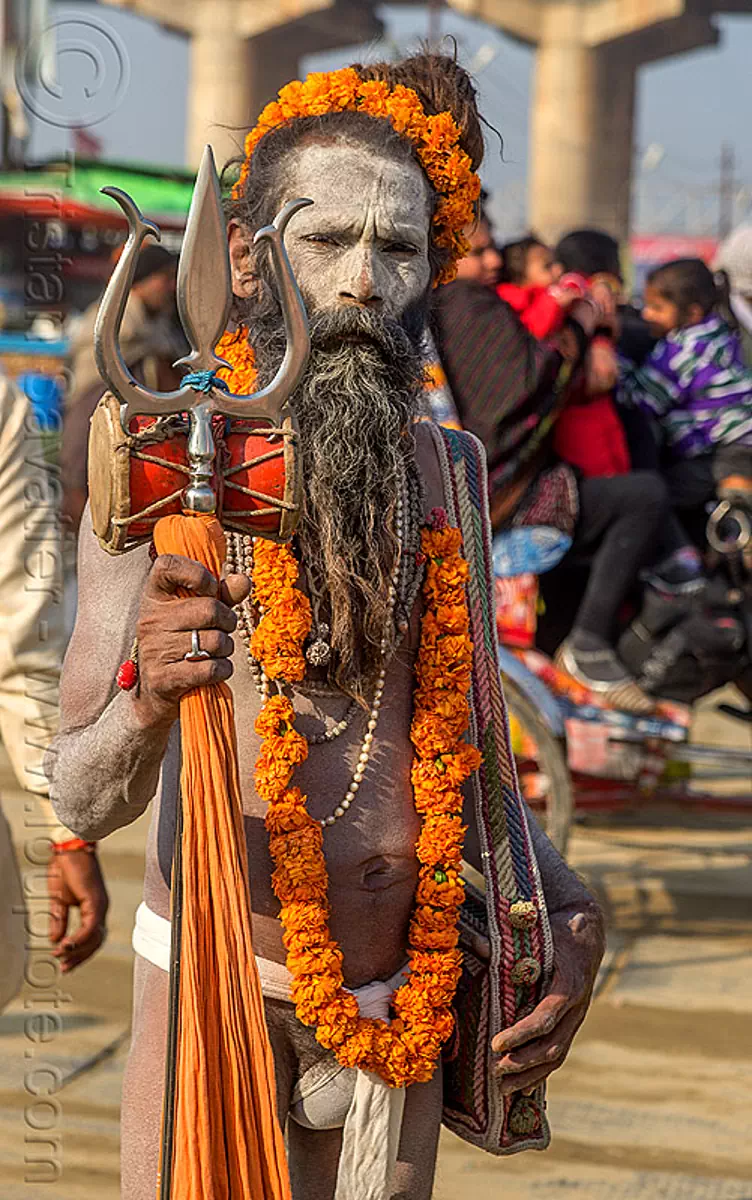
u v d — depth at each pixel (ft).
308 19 170.19
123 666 8.27
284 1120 9.40
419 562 9.36
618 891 25.84
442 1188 16.22
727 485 25.14
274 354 9.04
